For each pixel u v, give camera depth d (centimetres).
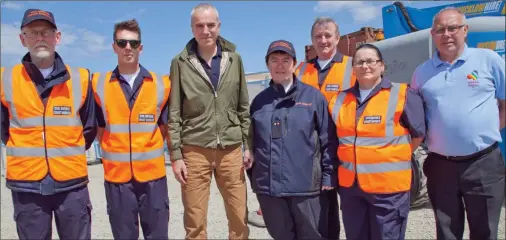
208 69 345
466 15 568
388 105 296
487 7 547
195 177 346
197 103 340
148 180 327
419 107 301
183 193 352
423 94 323
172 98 340
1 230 534
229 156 353
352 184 304
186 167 346
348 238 317
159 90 336
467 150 306
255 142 332
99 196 702
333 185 316
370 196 298
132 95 327
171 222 542
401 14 633
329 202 336
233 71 350
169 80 346
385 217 296
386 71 572
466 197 315
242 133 357
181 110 350
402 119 300
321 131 319
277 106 323
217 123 344
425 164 338
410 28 620
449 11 312
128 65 327
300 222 323
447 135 311
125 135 324
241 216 359
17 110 300
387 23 653
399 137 296
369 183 296
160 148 335
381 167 294
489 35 500
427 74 325
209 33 331
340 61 398
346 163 308
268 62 325
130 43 318
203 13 329
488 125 306
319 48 400
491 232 310
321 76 399
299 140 315
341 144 312
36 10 301
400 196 297
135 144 324
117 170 324
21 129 300
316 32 398
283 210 325
